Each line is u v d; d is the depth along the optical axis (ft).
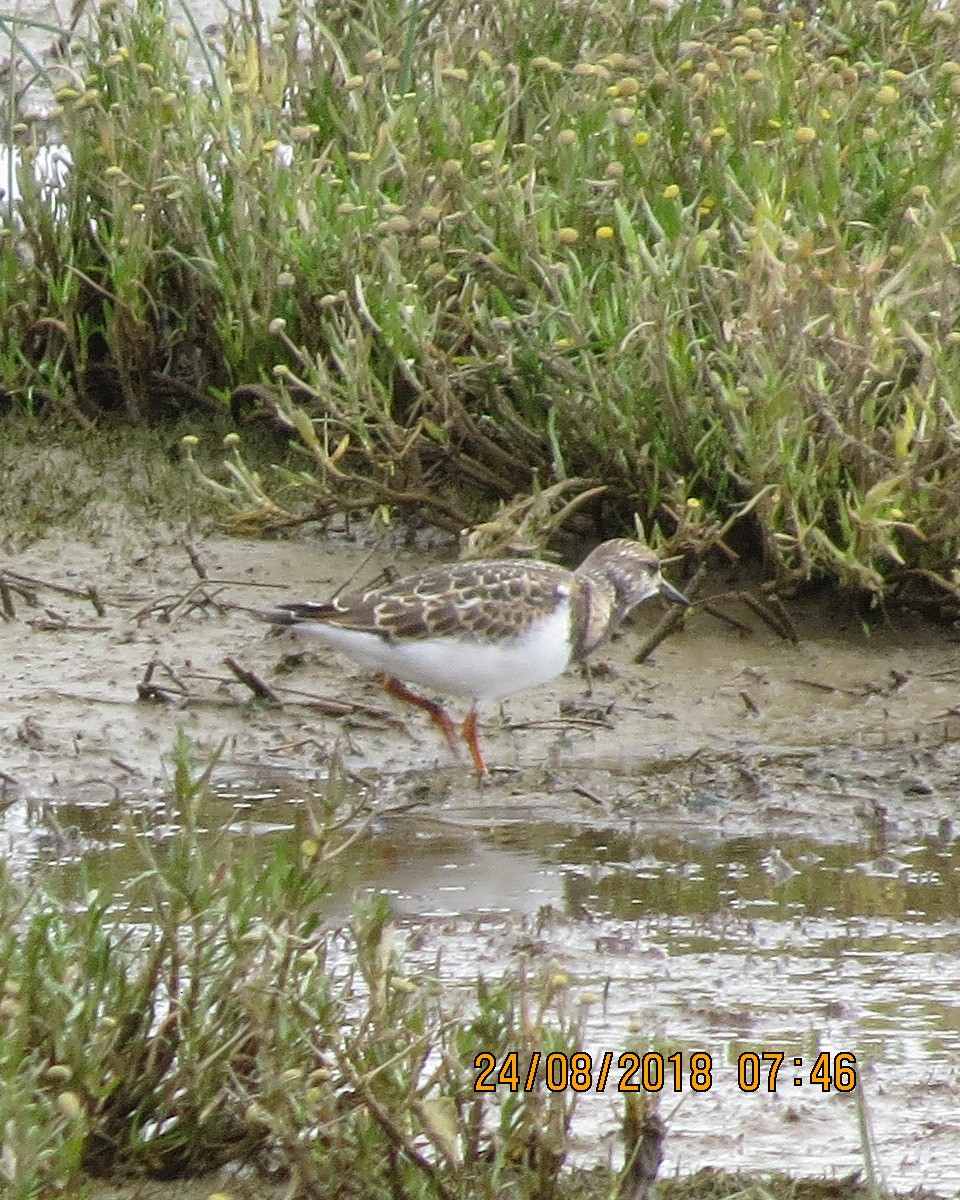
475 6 50.37
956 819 35.24
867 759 37.93
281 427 48.24
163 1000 23.94
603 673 41.32
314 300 46.21
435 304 44.65
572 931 29.86
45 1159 20.40
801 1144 23.84
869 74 46.55
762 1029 26.66
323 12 51.83
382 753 38.40
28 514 46.11
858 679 41.06
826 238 41.52
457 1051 21.54
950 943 29.68
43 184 49.83
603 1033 26.35
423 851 33.58
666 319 40.45
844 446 40.06
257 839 33.09
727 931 30.09
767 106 43.42
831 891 31.89
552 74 49.03
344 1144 21.27
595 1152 23.44
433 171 44.78
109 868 31.68
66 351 50.08
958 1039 26.45
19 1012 20.79
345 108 49.62
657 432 42.34
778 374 39.34
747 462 40.96
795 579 41.70
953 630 42.75
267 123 47.24
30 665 40.73
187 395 49.88
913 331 39.01
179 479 47.29
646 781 36.83
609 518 44.57
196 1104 22.29
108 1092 21.62
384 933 22.27
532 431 43.65
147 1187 22.44
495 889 31.76
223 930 24.64
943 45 46.21
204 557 44.75
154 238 49.21
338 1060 21.04
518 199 42.04
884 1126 24.27
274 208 46.11
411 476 43.96
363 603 36.37
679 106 44.37
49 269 49.29
